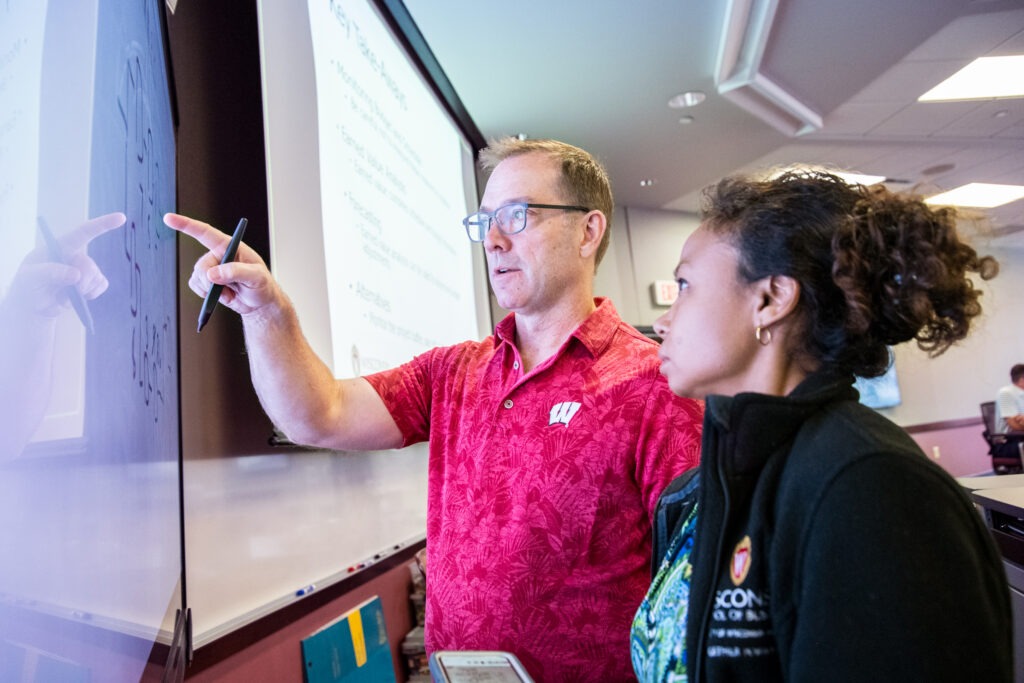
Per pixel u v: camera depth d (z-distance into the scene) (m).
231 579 1.11
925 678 0.41
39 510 0.30
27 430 0.29
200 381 1.10
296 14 1.46
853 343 0.54
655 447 0.91
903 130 4.48
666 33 3.00
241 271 0.76
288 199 1.34
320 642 1.35
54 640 0.31
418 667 1.76
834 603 0.44
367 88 1.87
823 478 0.47
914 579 0.43
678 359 0.61
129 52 0.52
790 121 4.11
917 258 0.51
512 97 3.47
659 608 0.66
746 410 0.54
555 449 0.94
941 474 0.46
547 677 0.89
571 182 1.08
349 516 1.58
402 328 1.93
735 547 0.54
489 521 0.95
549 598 0.90
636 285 5.66
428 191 2.41
